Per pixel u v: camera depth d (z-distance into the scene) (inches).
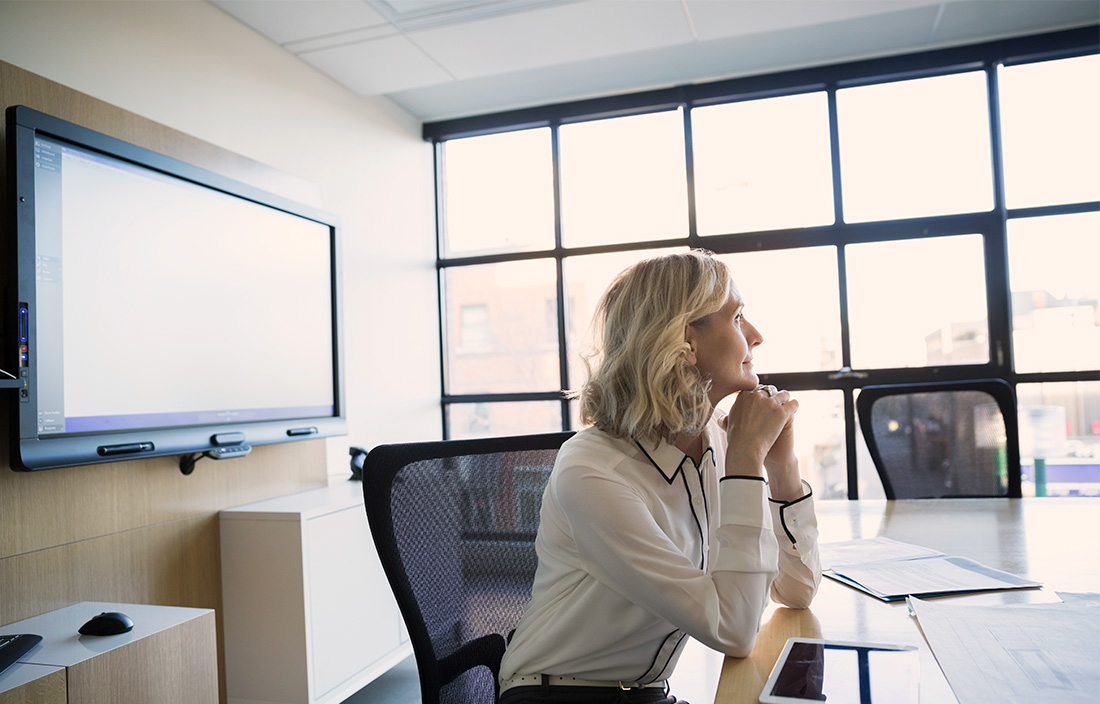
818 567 43.8
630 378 41.6
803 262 170.6
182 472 101.0
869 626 39.5
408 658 131.2
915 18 149.9
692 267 42.2
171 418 98.7
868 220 167.3
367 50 145.3
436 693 42.6
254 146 134.3
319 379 129.3
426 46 144.7
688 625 35.3
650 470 41.3
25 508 81.5
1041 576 47.2
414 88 173.8
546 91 178.7
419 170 190.1
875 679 30.8
